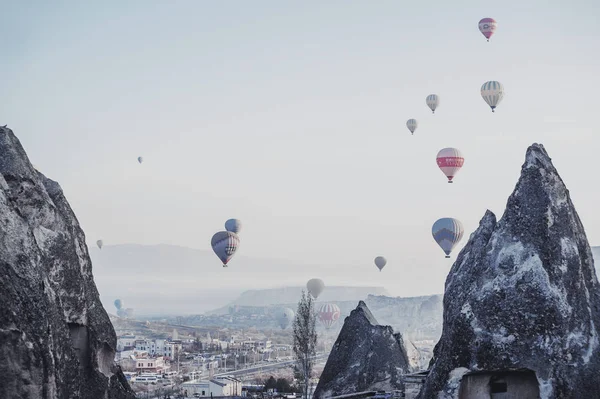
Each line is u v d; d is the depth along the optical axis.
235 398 98.38
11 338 40.75
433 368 45.31
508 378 43.50
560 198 44.81
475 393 43.59
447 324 46.19
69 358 44.47
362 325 67.88
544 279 43.00
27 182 47.34
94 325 50.47
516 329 42.53
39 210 47.75
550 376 41.75
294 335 90.00
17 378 40.88
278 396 97.44
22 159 47.75
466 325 43.44
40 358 41.44
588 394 41.62
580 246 44.88
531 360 42.12
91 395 49.34
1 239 41.97
